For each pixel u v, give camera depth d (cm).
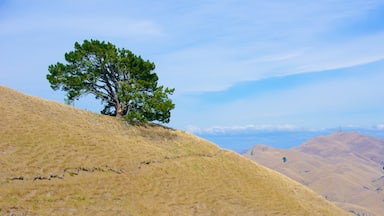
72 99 5616
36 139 3809
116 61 5538
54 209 2723
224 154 5688
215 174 4744
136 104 5584
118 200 3219
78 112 5491
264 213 3944
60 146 3853
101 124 5256
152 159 4466
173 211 3362
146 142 5147
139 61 5734
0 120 3981
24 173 3083
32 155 3447
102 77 5706
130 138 5100
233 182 4653
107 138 4641
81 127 4797
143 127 5784
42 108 5056
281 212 4141
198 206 3641
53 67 5634
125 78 5744
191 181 4238
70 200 2933
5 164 3120
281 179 5531
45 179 3122
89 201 3025
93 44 5609
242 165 5441
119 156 4166
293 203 4606
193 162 4900
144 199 3422
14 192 2755
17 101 4941
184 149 5356
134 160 4216
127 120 5712
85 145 4122
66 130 4381
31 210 2605
